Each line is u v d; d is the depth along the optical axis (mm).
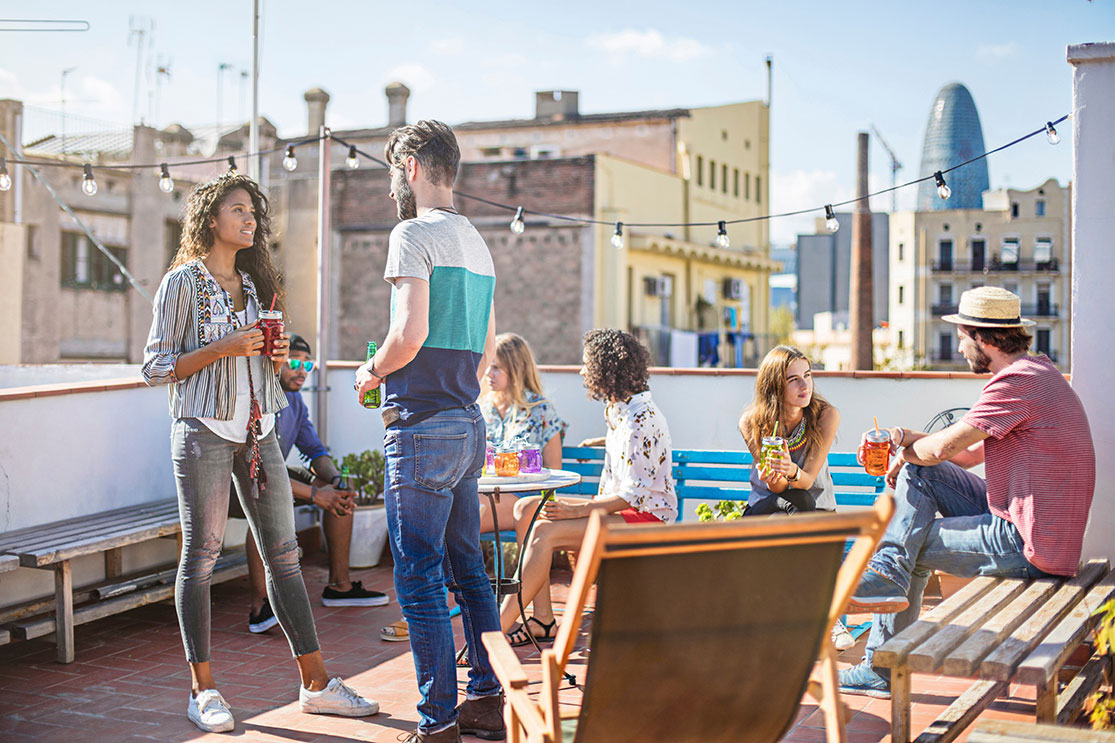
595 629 2469
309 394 7422
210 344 3930
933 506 4098
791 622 2574
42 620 4875
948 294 54500
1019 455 3895
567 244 30938
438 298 3596
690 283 37094
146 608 5992
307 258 29562
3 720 4109
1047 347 54312
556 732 2559
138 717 4141
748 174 43750
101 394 5758
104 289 32688
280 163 30328
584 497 6109
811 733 3924
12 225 31000
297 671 4773
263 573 5473
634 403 4688
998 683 3615
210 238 4160
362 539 6895
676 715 2629
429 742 3592
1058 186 53531
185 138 32750
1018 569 3928
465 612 3938
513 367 5820
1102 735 2445
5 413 5137
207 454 3996
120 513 5672
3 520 5121
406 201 3865
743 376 6758
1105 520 4566
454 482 3654
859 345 20953
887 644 3098
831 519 2422
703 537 2355
